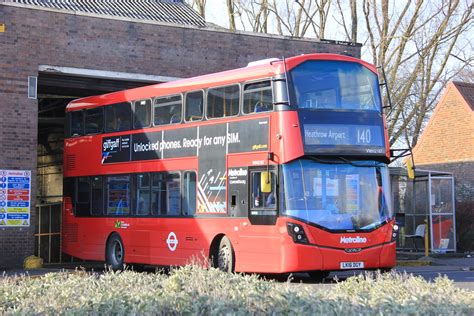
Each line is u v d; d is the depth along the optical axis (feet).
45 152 119.34
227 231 58.34
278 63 55.31
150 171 67.46
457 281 59.77
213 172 60.18
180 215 63.41
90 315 25.80
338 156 54.95
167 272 70.90
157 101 67.67
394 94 126.11
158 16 95.50
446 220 101.60
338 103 55.57
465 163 112.06
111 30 83.20
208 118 61.36
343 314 25.31
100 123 74.84
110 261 71.87
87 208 75.51
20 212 76.33
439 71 126.11
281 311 25.82
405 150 57.88
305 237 53.16
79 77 83.10
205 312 26.14
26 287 33.55
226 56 89.35
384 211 56.08
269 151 54.95
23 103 77.51
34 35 78.74
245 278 33.47
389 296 27.94
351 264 54.19
